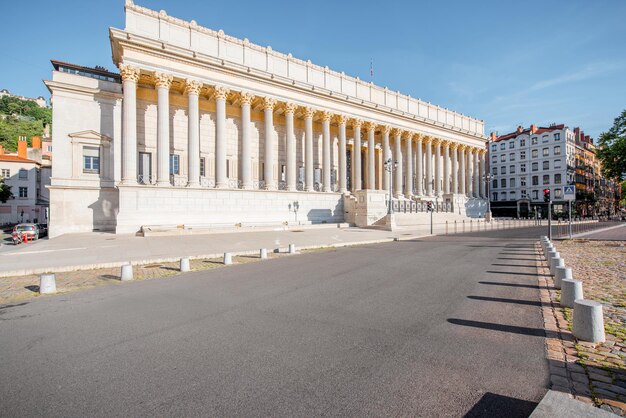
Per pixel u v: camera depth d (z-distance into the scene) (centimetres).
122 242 2006
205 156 3581
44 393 374
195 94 3109
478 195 6119
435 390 366
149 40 2853
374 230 3131
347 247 1870
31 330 582
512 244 1953
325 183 4031
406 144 5012
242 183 3397
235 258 1443
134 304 739
